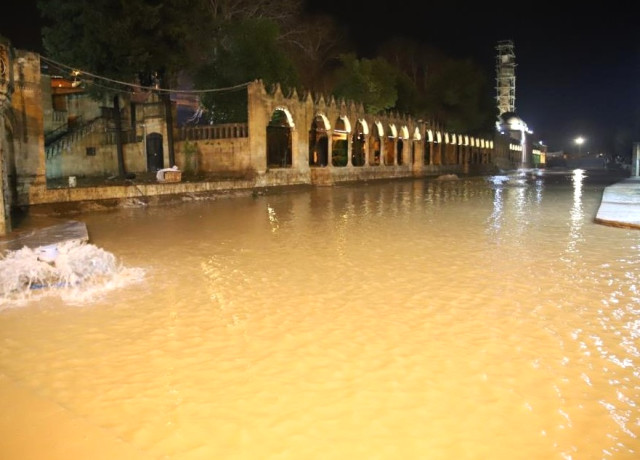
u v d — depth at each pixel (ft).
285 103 122.21
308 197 105.09
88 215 72.74
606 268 37.83
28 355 22.65
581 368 20.58
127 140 127.24
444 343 23.36
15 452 15.10
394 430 16.31
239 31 124.77
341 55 166.61
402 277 35.58
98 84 95.35
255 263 40.47
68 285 33.73
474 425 16.55
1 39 48.29
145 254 44.21
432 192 119.34
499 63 370.53
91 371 20.93
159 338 24.47
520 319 26.53
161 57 99.50
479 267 38.42
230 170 116.98
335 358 21.86
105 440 15.78
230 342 23.82
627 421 16.67
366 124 159.12
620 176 217.77
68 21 94.99
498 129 320.50
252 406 17.90
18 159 68.74
